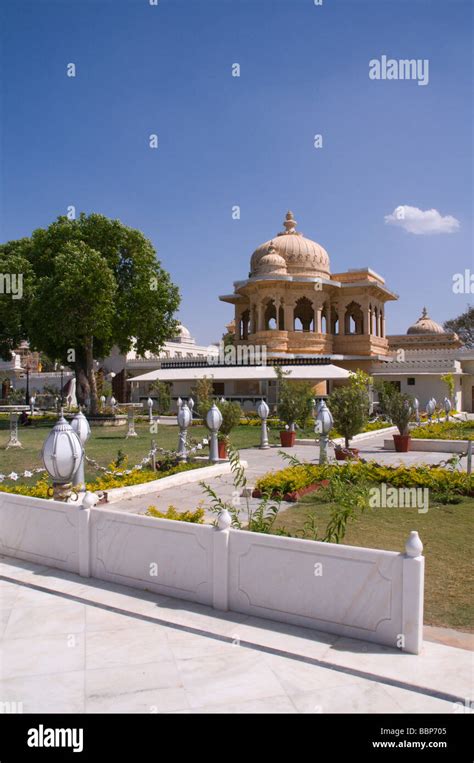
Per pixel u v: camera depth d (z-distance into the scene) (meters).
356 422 16.02
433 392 38.59
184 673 4.13
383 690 3.88
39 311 28.05
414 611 4.31
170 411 39.09
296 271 41.41
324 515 9.00
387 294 44.97
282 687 3.93
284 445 19.72
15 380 55.97
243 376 35.78
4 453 18.30
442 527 8.30
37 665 4.27
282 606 4.92
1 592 5.82
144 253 31.05
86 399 33.38
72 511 6.33
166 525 5.59
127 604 5.38
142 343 32.56
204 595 5.34
